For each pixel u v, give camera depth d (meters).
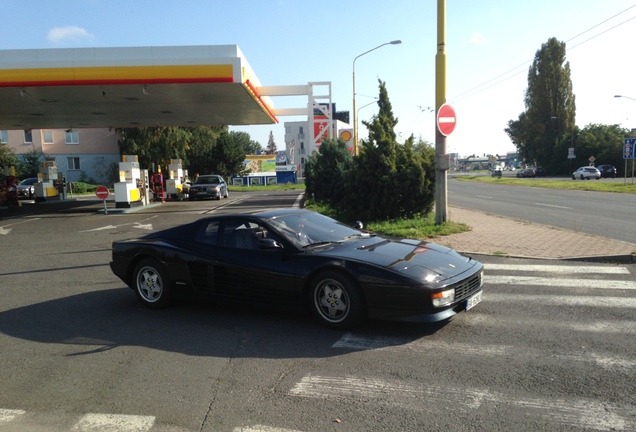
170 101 23.34
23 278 9.05
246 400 3.82
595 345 4.71
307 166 22.23
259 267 5.65
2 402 3.94
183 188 32.94
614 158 66.81
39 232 16.47
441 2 11.90
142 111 26.83
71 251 12.16
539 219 15.10
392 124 15.37
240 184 62.09
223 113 28.05
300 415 3.55
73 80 18.11
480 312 5.88
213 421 3.52
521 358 4.45
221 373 4.34
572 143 71.25
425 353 4.64
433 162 14.59
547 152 74.31
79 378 4.36
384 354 4.64
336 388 3.97
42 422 3.60
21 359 4.86
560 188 35.31
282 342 5.05
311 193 21.95
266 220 6.00
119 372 4.45
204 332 5.49
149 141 46.94
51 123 31.75
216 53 18.39
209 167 60.75
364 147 14.78
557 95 73.50
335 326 5.29
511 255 9.25
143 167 47.38
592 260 8.70
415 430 3.30
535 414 3.45
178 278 6.27
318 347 4.87
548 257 9.00
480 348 4.72
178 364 4.59
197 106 25.12
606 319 5.49
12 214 23.52
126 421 3.57
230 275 5.86
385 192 14.23
